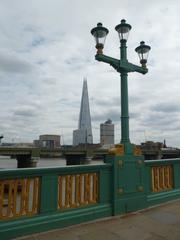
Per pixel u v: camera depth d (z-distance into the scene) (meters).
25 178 4.54
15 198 4.40
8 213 4.31
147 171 6.62
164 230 4.78
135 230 4.77
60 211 4.91
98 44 5.90
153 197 6.61
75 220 5.01
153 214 5.82
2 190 4.27
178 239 4.34
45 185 4.76
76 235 4.48
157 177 6.95
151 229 4.83
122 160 5.90
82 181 5.36
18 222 4.34
